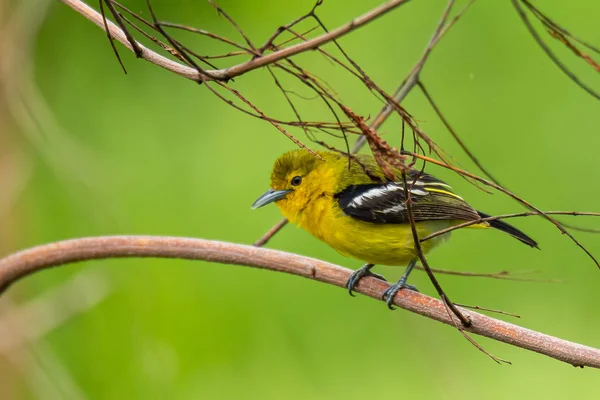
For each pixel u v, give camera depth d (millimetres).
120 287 11594
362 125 5586
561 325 12688
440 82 13562
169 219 12305
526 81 13664
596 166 13062
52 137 11148
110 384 11391
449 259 12992
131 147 12703
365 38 13305
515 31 13812
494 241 13047
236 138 12961
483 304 12820
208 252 7566
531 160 13312
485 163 13227
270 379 11812
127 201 12242
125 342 11461
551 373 12688
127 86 12938
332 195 9203
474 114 13484
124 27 5707
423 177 9469
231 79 5586
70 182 11461
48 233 12312
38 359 10781
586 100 13531
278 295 12219
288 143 12867
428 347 12258
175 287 11758
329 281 7855
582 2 13750
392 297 7691
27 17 11172
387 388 12023
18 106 11070
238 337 11922
